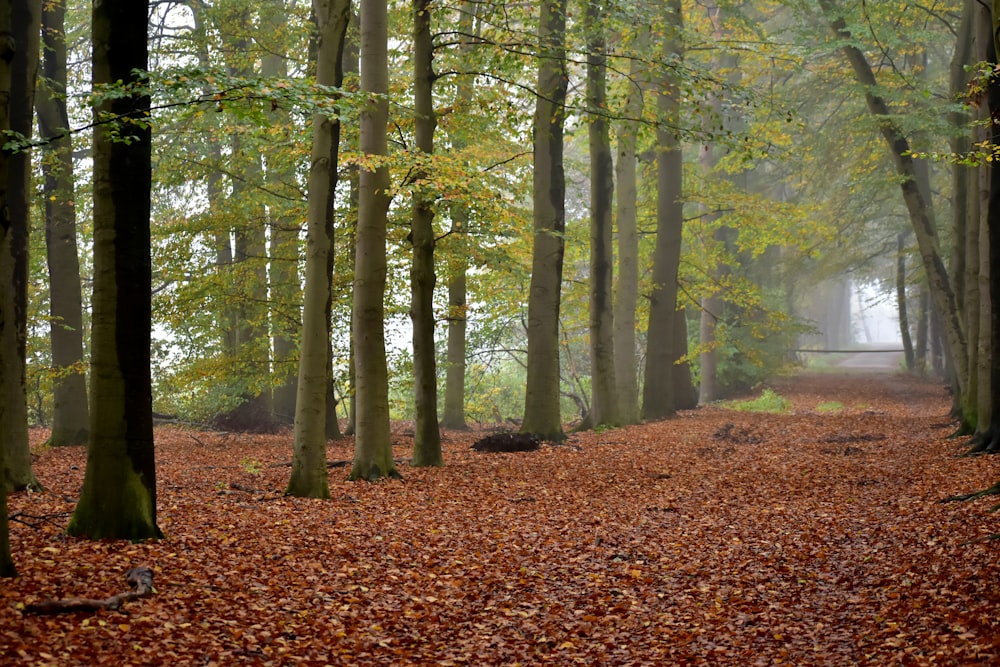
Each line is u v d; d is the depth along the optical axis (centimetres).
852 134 2675
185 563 809
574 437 2098
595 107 1599
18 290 1283
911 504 1131
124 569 767
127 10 841
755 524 1102
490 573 873
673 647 675
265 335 2136
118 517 878
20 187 1298
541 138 1950
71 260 1867
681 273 2939
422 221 1546
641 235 2823
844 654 638
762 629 704
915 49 2398
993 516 968
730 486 1392
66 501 1166
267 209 2106
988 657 570
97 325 873
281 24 2073
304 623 695
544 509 1218
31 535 879
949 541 893
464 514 1162
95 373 880
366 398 1436
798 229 2816
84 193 2052
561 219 1970
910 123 1914
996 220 1393
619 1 1441
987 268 1545
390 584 822
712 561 924
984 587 722
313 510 1130
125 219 861
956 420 2194
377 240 1429
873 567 855
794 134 3020
